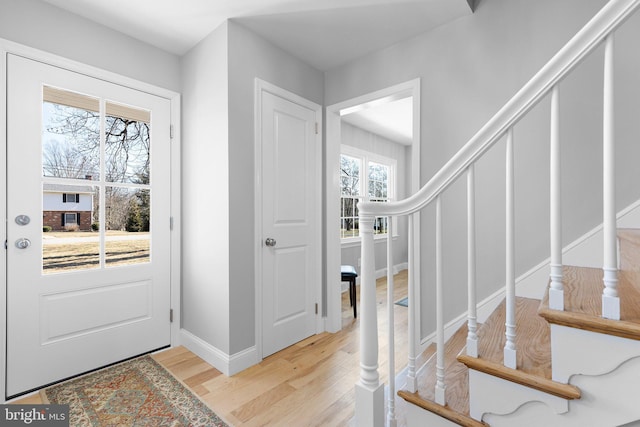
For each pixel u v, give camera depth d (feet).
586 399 2.81
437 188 3.80
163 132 7.67
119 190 7.00
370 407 4.09
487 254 6.24
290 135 7.98
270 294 7.44
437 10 6.33
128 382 6.13
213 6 6.17
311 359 7.21
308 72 8.52
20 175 5.71
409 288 4.04
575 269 4.37
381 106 12.84
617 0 2.63
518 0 5.91
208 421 5.00
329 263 8.91
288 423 4.98
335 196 9.08
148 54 7.45
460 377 4.36
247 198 6.93
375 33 7.13
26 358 5.76
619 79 5.08
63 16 6.19
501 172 6.09
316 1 6.07
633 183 4.95
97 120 6.66
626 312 2.72
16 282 5.66
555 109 2.96
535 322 4.43
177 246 7.89
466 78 6.48
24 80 5.73
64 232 6.24
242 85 6.85
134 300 7.18
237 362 6.59
